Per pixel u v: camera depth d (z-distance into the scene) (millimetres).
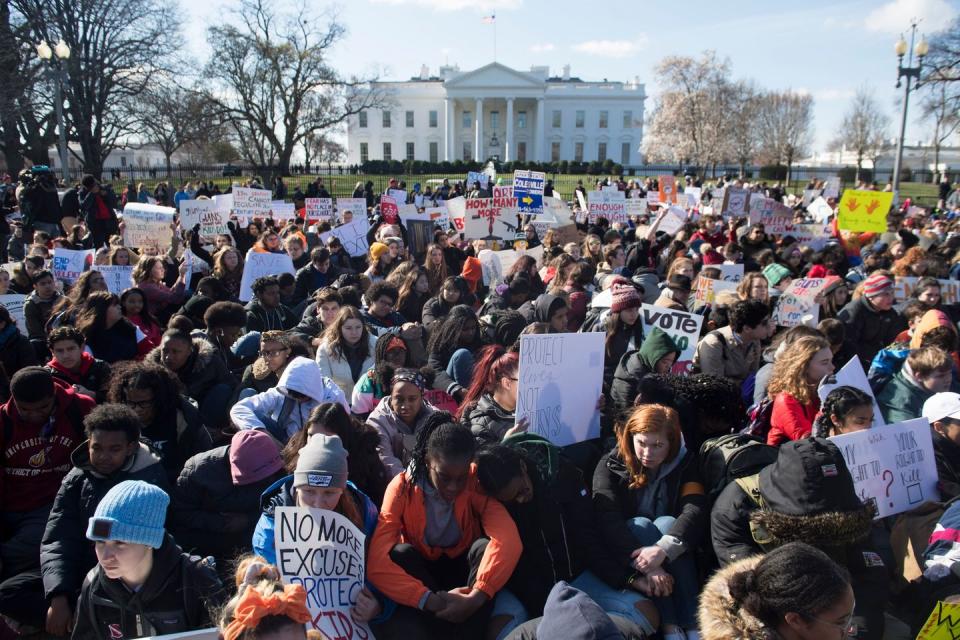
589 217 17297
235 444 4066
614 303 6004
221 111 49438
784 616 2301
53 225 15477
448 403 5543
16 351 5832
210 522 4047
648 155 71938
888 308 7238
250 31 51938
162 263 9375
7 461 4348
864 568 3240
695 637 3471
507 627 3422
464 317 6137
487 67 93375
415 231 13492
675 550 3609
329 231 13602
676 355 4918
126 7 39938
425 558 3650
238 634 2268
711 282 8297
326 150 68750
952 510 3613
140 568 2904
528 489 3662
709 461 3926
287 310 7785
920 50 23891
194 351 5645
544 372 4484
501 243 13180
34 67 35844
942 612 2896
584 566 3775
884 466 3932
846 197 13680
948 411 4211
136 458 3896
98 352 6352
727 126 61094
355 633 3223
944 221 20500
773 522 3148
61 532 3758
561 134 102500
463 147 101688
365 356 6074
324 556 3189
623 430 3996
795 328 5180
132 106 42781
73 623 3615
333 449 3264
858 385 4691
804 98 75438
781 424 4488
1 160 44344
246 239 13383
